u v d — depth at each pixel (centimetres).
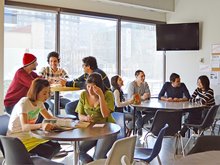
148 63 714
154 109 455
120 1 614
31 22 527
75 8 571
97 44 623
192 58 684
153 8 674
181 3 698
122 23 664
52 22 552
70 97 556
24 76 378
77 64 593
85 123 293
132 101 470
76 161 287
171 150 467
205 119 437
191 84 688
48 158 305
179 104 481
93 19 613
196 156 192
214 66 649
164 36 684
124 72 671
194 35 662
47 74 462
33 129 267
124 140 221
